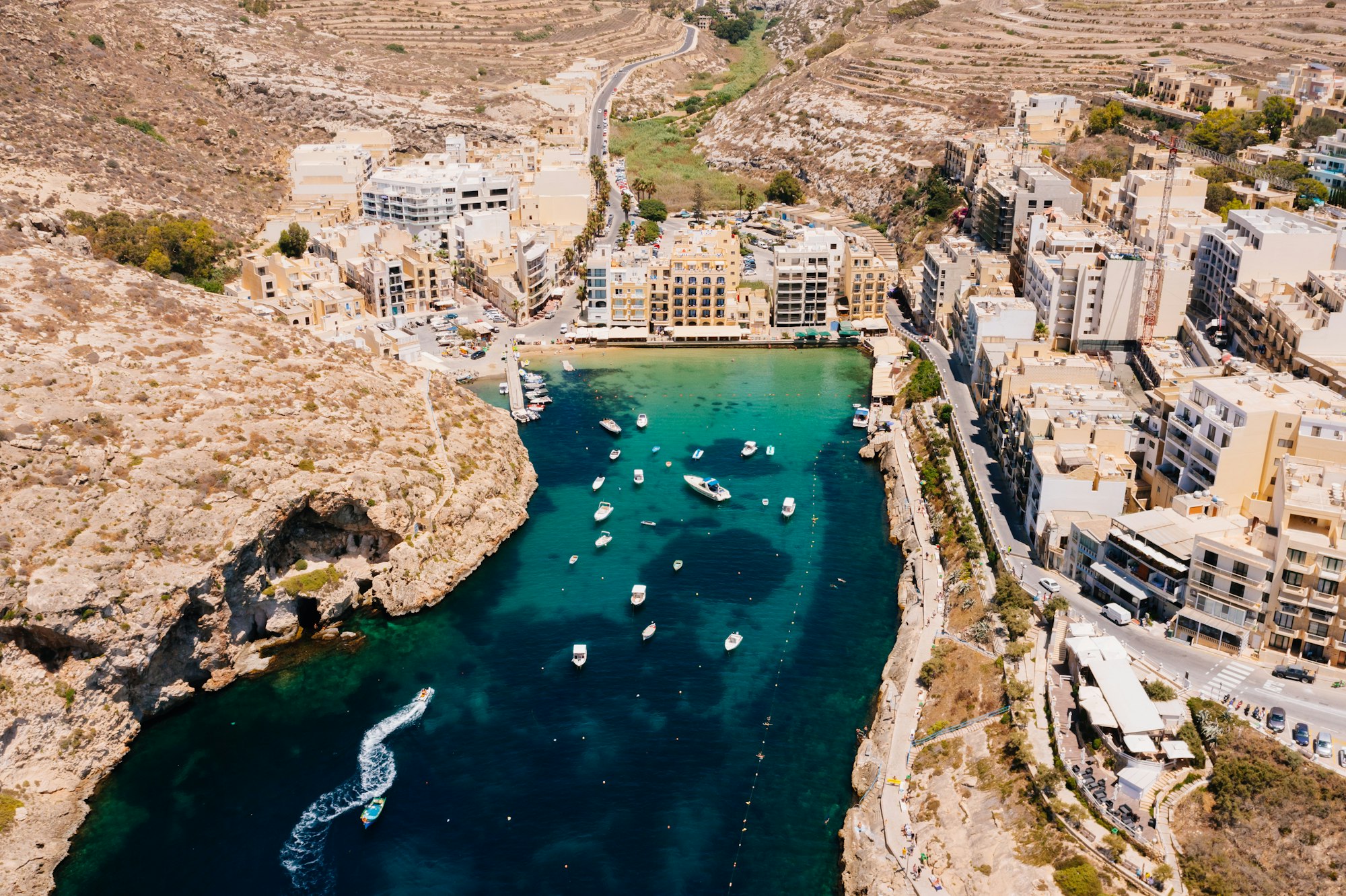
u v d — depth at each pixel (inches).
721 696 7106.3
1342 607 6250.0
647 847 5999.0
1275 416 7155.5
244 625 7519.7
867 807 6092.5
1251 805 5413.4
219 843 6053.2
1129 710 5905.5
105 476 7130.9
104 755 6579.7
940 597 7751.0
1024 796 5748.0
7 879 5743.1
